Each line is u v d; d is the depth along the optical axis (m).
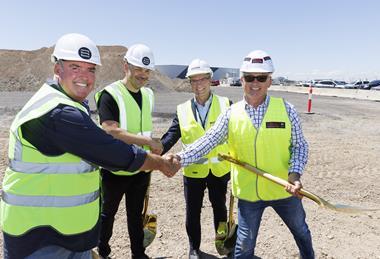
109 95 3.06
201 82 3.29
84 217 2.00
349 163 7.23
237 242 2.80
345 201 5.19
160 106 15.61
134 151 1.99
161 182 5.80
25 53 38.47
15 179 1.87
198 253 3.41
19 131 1.81
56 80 1.97
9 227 1.89
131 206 3.28
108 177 3.10
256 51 2.61
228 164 3.38
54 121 1.77
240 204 2.79
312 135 10.02
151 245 3.77
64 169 1.88
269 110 2.63
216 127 2.79
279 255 3.61
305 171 6.63
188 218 3.42
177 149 7.71
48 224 1.90
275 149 2.64
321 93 33.16
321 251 3.70
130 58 3.06
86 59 1.88
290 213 2.72
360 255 3.66
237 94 25.77
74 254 2.03
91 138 1.82
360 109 17.27
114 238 3.87
